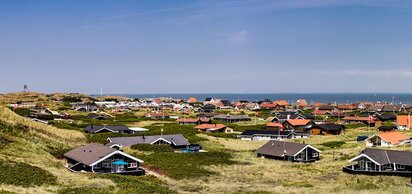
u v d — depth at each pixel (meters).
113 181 54.53
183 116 199.38
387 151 72.06
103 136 106.12
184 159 83.25
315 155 88.19
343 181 62.84
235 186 60.03
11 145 64.75
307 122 149.50
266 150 91.44
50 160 65.06
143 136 101.56
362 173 68.81
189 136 116.56
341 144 110.75
